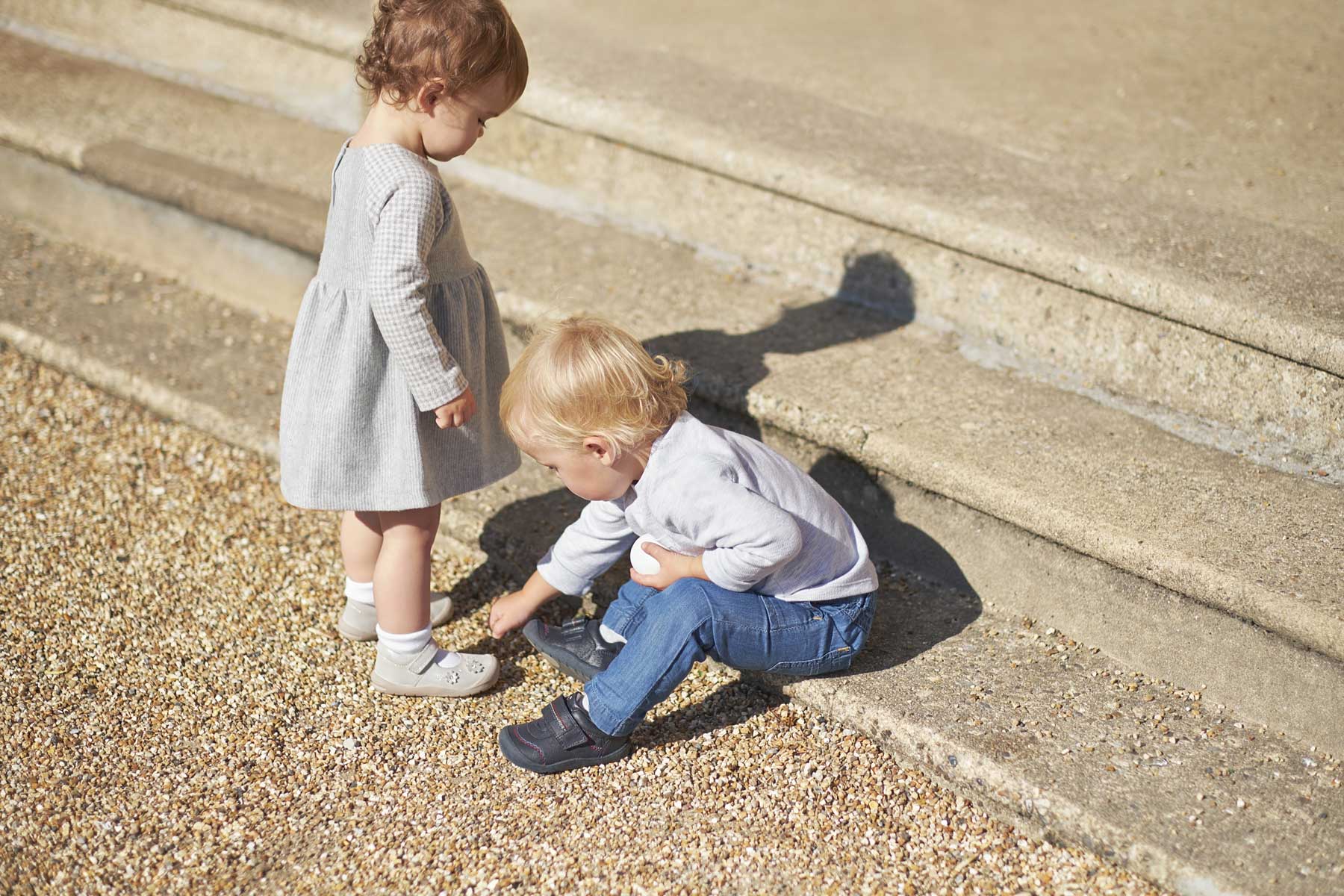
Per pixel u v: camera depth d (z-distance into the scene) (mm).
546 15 4207
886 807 2129
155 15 4230
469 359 2254
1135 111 3592
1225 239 2730
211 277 3689
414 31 2014
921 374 2748
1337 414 2412
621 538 2348
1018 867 2000
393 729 2324
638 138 3277
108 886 1979
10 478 2996
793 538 2066
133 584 2682
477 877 2004
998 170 3080
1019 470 2396
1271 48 4203
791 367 2750
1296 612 2041
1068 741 2125
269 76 4070
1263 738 2146
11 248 3863
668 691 2180
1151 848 1909
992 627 2438
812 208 3070
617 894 1971
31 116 3859
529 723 2232
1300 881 1851
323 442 2197
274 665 2477
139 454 3105
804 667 2240
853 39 4191
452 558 2793
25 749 2230
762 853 2041
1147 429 2576
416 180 2057
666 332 2873
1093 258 2613
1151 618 2268
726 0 4609
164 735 2283
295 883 1993
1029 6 4676
